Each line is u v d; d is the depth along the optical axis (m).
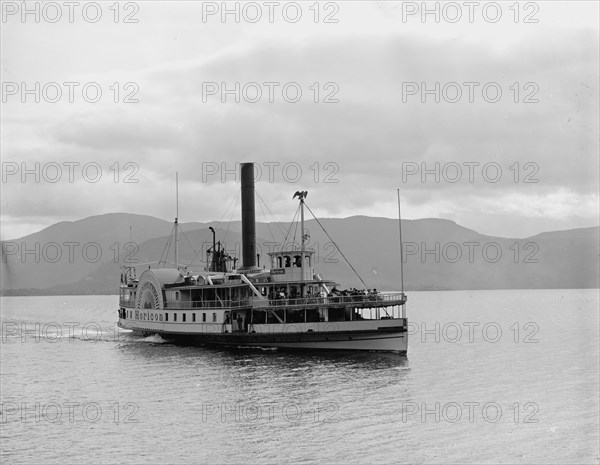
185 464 48.69
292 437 54.75
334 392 70.44
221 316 103.75
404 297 96.81
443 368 87.50
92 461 49.34
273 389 71.62
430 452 52.00
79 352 105.56
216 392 70.44
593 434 56.53
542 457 50.91
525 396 70.44
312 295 102.88
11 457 50.34
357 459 49.94
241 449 51.72
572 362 95.12
